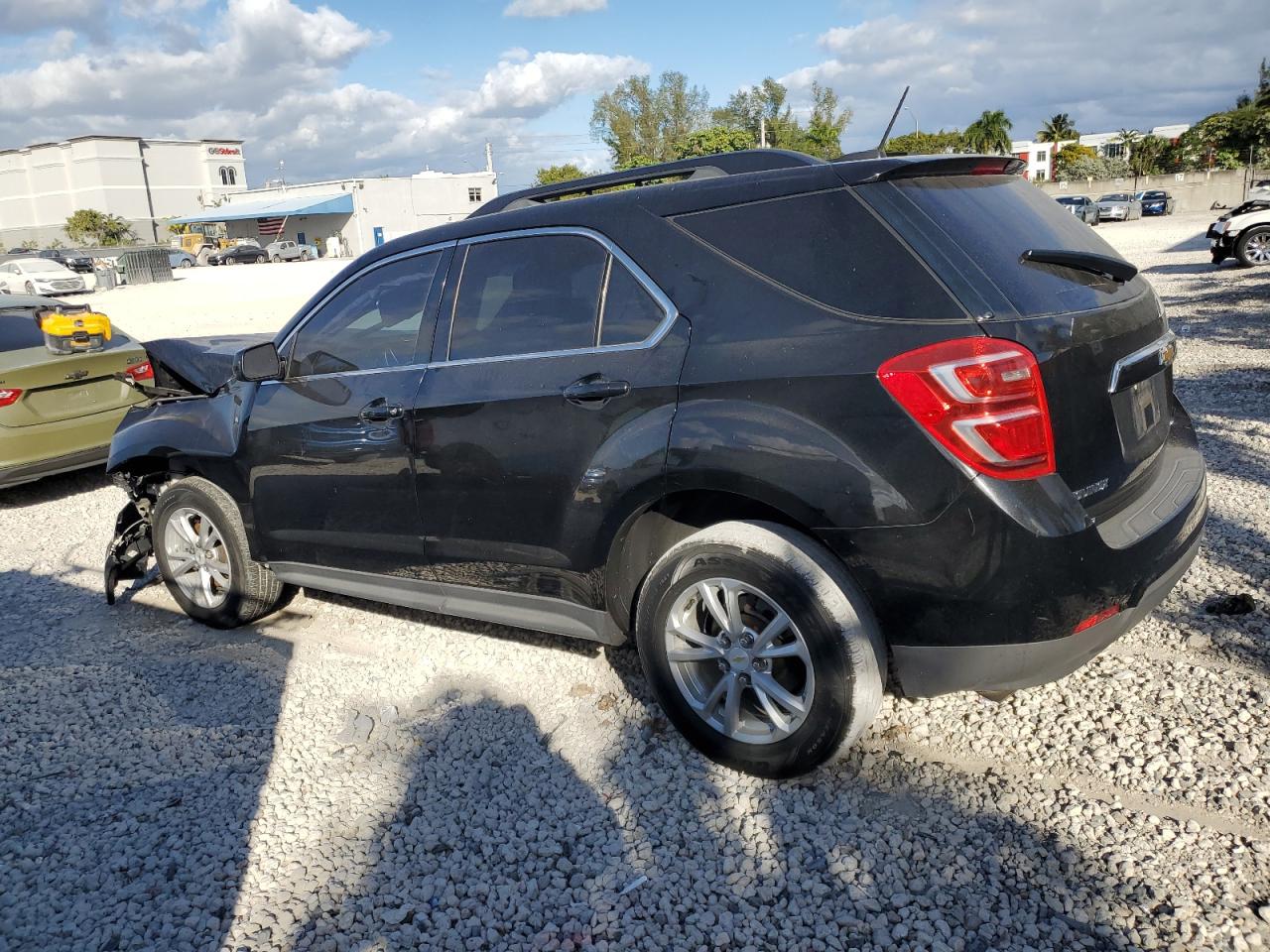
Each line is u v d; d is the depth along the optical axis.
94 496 7.27
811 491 2.54
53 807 3.05
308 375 3.91
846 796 2.81
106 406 7.13
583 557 3.08
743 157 3.09
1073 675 3.38
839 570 2.62
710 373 2.73
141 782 3.17
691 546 2.80
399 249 3.69
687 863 2.59
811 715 2.68
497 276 3.34
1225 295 13.64
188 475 4.56
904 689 2.69
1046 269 2.64
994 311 2.42
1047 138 96.62
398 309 3.63
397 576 3.71
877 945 2.26
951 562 2.42
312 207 68.19
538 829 2.78
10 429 6.64
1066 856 2.50
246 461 4.07
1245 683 3.23
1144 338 2.82
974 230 2.61
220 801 3.03
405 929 2.42
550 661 3.83
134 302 27.94
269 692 3.76
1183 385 8.02
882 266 2.55
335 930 2.44
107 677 3.98
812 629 2.61
